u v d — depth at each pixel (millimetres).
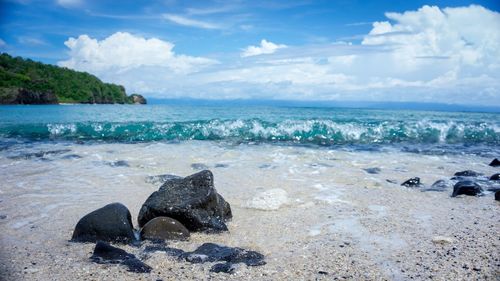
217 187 2117
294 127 4723
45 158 3016
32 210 1695
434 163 3023
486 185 2209
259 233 1427
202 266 1116
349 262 1142
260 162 2916
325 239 1347
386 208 1740
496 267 1084
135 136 4348
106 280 1021
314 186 2164
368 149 3721
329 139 4359
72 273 1060
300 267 1109
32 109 12102
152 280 1024
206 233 1429
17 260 1152
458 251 1209
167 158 3041
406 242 1305
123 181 2262
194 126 4691
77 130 4703
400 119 6586
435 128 4906
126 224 1355
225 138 4305
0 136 4383
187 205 1466
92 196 1938
